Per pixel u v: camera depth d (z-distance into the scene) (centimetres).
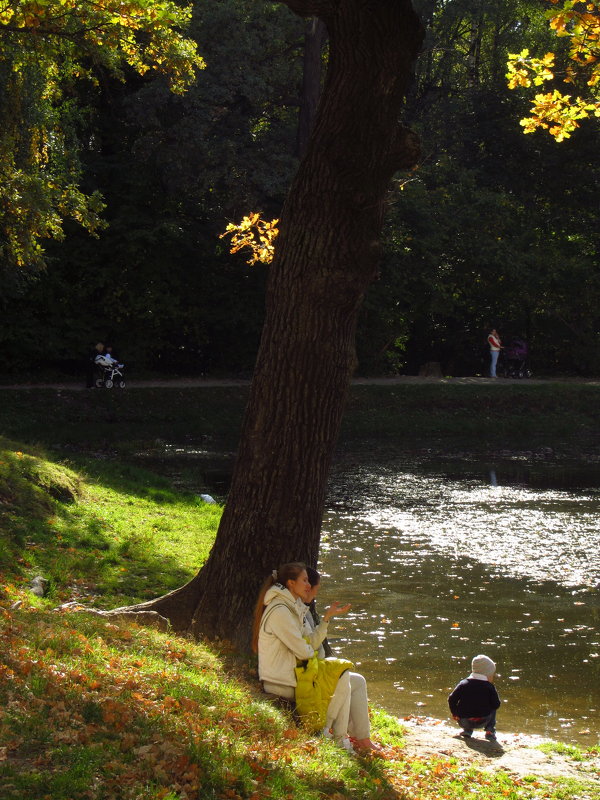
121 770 466
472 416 3638
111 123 3797
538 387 3809
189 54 1502
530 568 1521
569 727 859
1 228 1933
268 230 1167
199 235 3806
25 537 1263
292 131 3675
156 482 2116
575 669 1030
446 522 1914
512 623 1209
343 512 2027
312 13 788
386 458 2902
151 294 3841
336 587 1391
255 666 783
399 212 3912
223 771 488
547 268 4247
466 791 626
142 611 877
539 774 708
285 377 845
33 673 573
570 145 4331
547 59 1062
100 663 640
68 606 923
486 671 822
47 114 2184
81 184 3638
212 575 871
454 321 4622
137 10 1234
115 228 3678
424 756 733
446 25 4472
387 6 761
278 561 849
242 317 3953
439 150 4425
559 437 3459
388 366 4334
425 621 1214
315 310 834
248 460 859
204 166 3494
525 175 4528
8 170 1861
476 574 1479
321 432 854
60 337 3806
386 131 801
